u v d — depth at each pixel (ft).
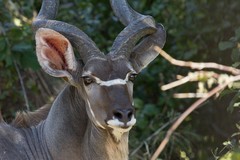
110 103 43.37
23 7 63.72
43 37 44.78
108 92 43.60
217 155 55.88
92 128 45.03
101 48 67.46
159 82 66.95
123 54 44.86
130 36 45.34
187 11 66.28
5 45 58.80
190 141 61.05
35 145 46.98
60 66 45.39
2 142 46.16
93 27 68.03
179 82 40.27
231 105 49.57
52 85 62.13
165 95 65.10
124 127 43.04
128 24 47.26
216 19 65.26
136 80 67.26
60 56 45.34
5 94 60.85
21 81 59.77
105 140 44.83
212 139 62.13
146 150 58.80
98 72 43.98
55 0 47.65
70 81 45.03
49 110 48.21
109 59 44.57
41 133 47.16
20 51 58.90
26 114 48.08
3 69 60.85
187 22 66.13
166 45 67.56
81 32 45.24
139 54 46.14
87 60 44.62
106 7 70.28
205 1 65.67
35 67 59.21
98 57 44.47
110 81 43.80
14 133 46.93
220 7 65.21
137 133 62.34
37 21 46.06
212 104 63.00
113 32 69.72
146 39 46.65
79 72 45.06
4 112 61.41
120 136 44.83
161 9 68.18
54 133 46.24
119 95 43.45
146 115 62.95
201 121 63.46
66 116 45.96
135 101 63.31
